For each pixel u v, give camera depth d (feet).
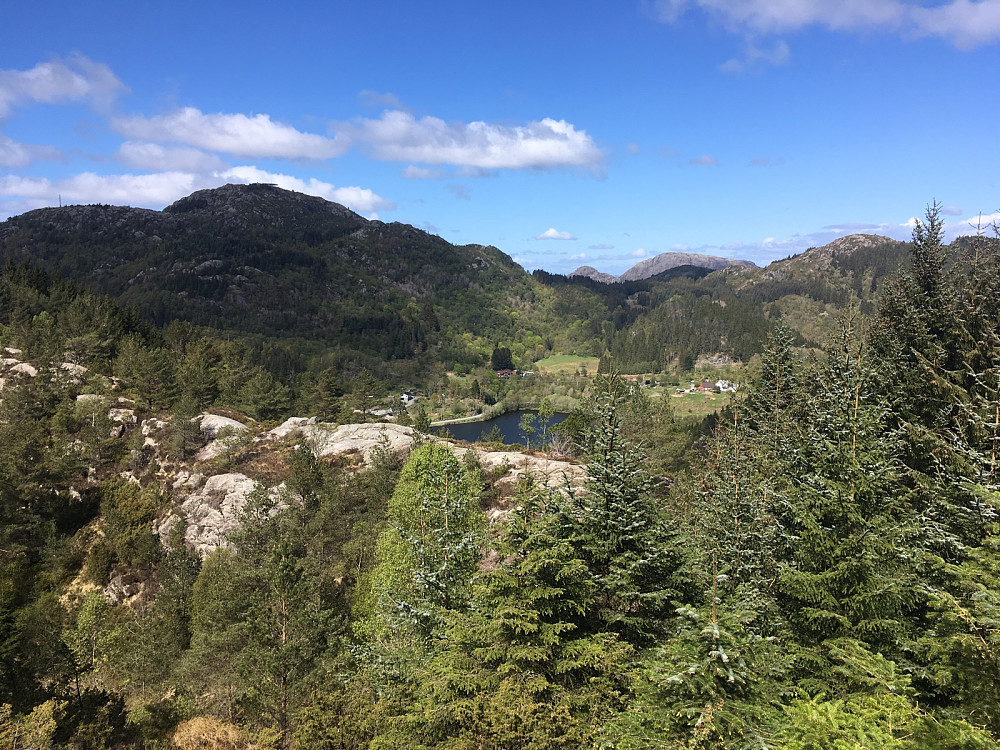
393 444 181.47
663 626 46.57
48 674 91.20
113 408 241.14
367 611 95.66
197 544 179.42
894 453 59.57
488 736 37.42
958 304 75.25
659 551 47.39
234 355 364.17
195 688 89.66
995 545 38.09
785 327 113.19
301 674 78.79
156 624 125.70
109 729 77.25
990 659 31.53
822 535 45.60
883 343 80.02
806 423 85.81
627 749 33.53
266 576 88.43
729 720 31.09
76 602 169.78
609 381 58.03
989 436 54.39
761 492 55.98
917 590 41.45
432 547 69.67
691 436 176.76
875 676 34.83
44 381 241.35
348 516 138.72
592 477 53.57
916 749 27.55
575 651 42.80
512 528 49.06
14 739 64.80
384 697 53.36
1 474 185.98
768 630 44.70
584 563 45.91
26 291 351.25
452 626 48.32
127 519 189.67
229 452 208.13
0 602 99.30
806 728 30.58
